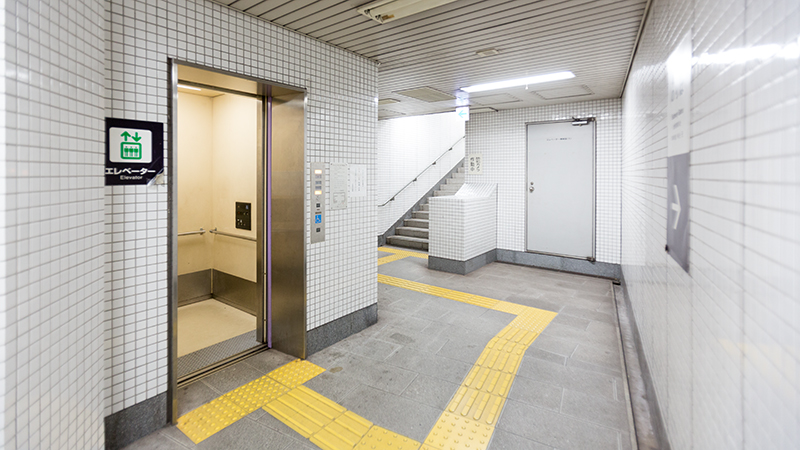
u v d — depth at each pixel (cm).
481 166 798
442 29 342
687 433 158
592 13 309
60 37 154
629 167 468
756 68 91
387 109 769
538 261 742
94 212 183
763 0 87
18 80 129
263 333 384
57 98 152
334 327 388
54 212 150
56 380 152
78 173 168
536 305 516
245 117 446
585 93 608
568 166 702
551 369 338
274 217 371
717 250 119
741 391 99
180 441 244
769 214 83
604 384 312
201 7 269
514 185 762
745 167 97
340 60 383
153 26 244
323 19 314
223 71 284
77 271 168
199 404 283
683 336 166
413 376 325
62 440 156
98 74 186
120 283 236
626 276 507
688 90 156
